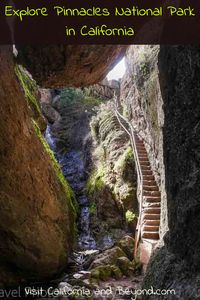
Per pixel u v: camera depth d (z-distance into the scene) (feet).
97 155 52.03
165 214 25.96
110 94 70.85
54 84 28.63
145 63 40.29
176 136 17.06
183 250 15.28
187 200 15.08
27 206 24.79
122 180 41.37
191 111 15.20
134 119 48.32
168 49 18.62
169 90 18.49
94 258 30.89
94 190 47.96
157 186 35.73
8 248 24.32
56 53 23.71
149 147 39.63
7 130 22.02
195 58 14.56
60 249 28.91
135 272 27.91
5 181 22.35
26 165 25.20
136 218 37.47
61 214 32.65
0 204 22.49
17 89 25.70
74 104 71.26
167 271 15.78
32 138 27.91
